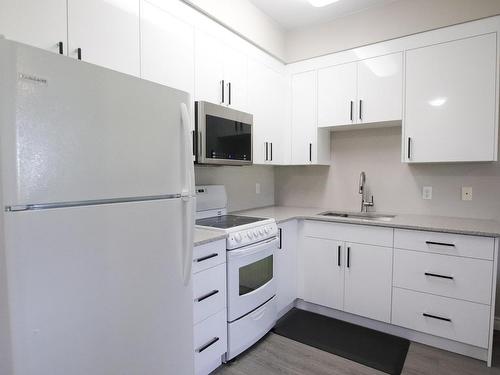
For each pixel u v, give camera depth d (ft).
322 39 9.58
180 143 4.31
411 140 8.13
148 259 3.90
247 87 8.56
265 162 9.43
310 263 8.96
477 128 7.32
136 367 3.79
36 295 2.86
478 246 6.56
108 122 3.40
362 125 9.32
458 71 7.50
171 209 4.18
